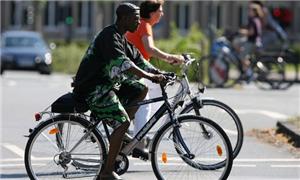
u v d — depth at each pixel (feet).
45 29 474.90
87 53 71.67
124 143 74.69
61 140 73.10
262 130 114.83
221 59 194.39
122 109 71.67
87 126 72.59
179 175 73.36
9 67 272.72
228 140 72.49
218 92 184.34
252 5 193.98
